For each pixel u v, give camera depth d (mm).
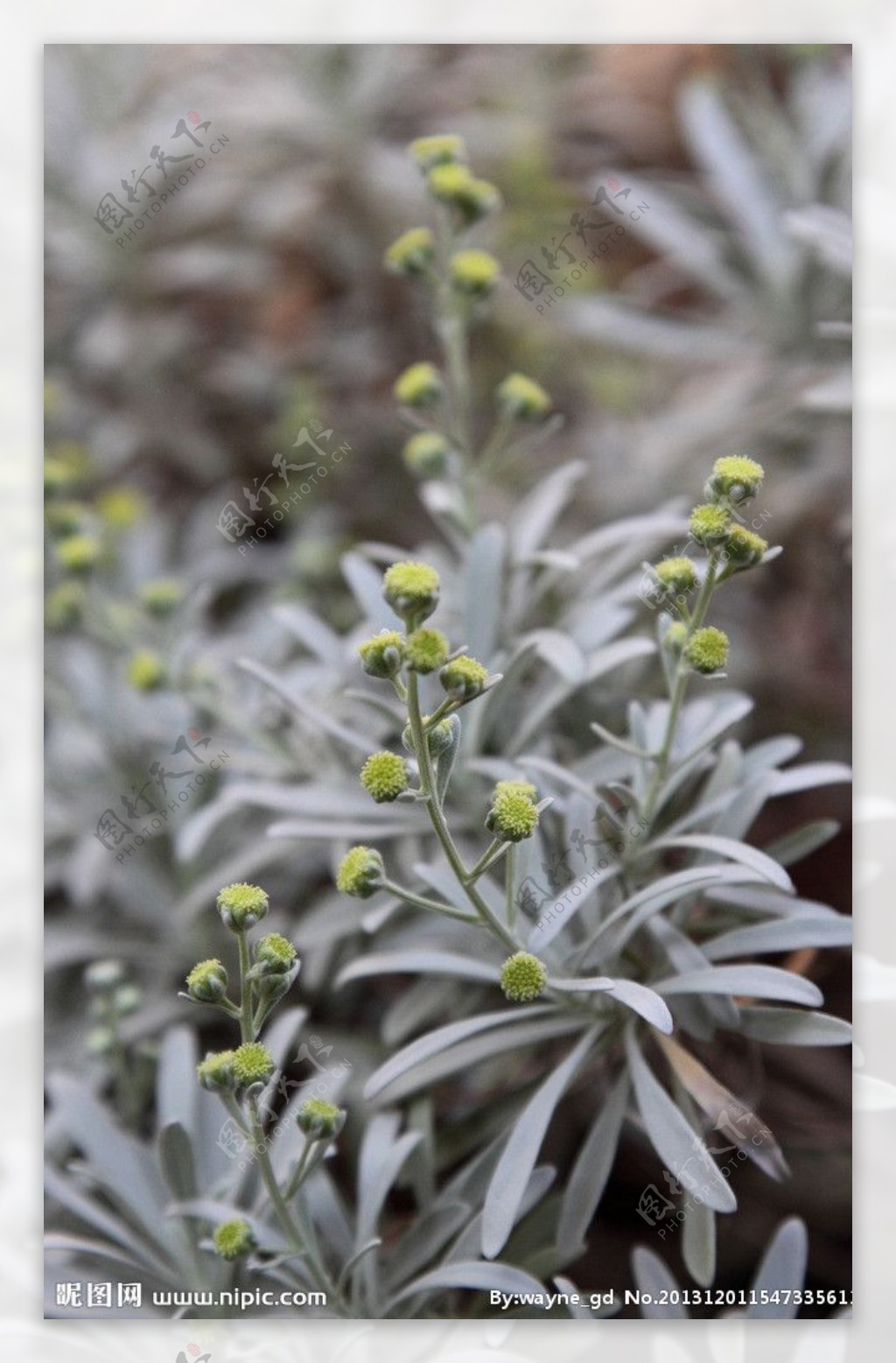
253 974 431
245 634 597
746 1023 457
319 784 505
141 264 739
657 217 599
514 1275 442
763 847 551
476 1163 468
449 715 431
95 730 574
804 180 589
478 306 534
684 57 765
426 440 529
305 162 764
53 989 551
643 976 470
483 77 790
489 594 502
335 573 636
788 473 587
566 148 783
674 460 598
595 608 505
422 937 495
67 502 627
